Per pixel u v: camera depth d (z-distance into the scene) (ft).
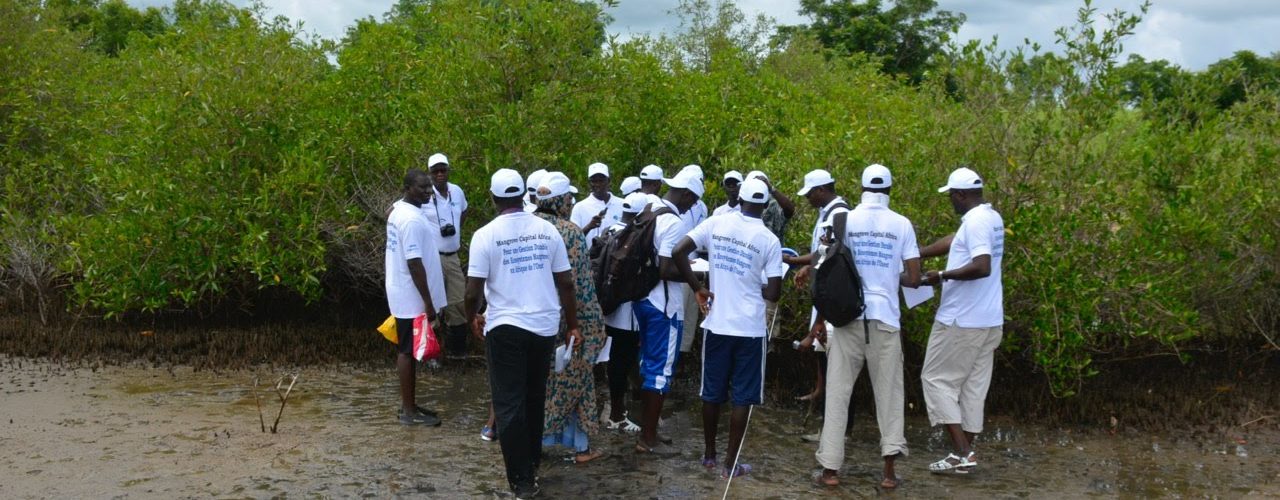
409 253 20.77
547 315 17.22
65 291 33.27
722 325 18.33
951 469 19.11
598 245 22.07
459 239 27.07
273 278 29.27
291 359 27.40
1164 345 27.96
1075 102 23.77
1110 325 24.14
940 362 19.13
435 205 26.25
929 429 22.49
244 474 18.03
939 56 26.25
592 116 30.58
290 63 31.32
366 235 30.76
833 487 18.16
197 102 29.19
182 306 32.09
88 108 38.42
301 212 28.86
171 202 28.89
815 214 25.84
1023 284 23.41
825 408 18.28
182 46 34.06
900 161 25.22
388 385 25.22
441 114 29.71
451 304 27.04
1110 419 22.84
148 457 18.86
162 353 27.81
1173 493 18.04
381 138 31.37
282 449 19.58
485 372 26.78
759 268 18.30
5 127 36.94
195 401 23.09
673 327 19.94
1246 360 28.04
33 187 34.24
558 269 17.49
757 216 18.48
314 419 21.86
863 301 17.74
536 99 29.01
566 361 17.99
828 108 35.40
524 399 17.11
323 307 33.37
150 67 33.22
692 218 24.13
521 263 17.08
